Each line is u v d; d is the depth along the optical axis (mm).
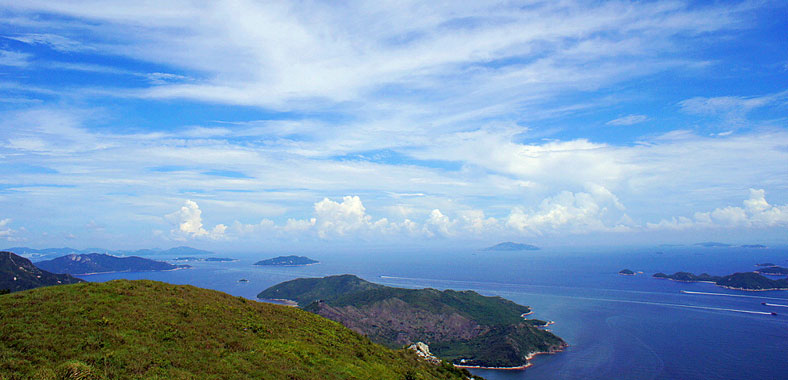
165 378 24656
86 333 28234
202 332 33406
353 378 33531
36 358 23812
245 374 27938
